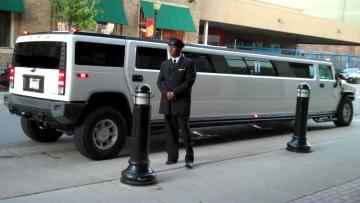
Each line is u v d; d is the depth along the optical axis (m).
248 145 10.05
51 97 7.82
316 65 12.81
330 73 13.41
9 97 8.73
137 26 29.70
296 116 9.36
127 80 8.23
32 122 9.02
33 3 24.75
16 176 6.75
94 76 7.80
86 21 24.00
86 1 24.09
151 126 8.72
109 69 7.98
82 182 6.50
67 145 9.16
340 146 10.14
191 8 33.06
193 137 10.85
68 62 7.56
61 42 7.66
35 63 8.16
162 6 31.08
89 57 7.75
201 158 8.39
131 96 8.31
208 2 37.31
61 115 7.52
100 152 7.92
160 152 8.96
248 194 6.30
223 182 6.81
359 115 17.20
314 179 7.24
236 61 10.41
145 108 6.47
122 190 6.18
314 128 13.57
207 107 9.70
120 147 8.19
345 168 8.05
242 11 40.44
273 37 53.06
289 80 11.72
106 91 7.95
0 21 24.12
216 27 43.47
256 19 42.25
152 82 8.59
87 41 7.72
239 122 10.48
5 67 24.14
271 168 7.82
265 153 9.08
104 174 6.98
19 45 8.62
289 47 56.03
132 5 29.38
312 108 12.76
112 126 8.08
